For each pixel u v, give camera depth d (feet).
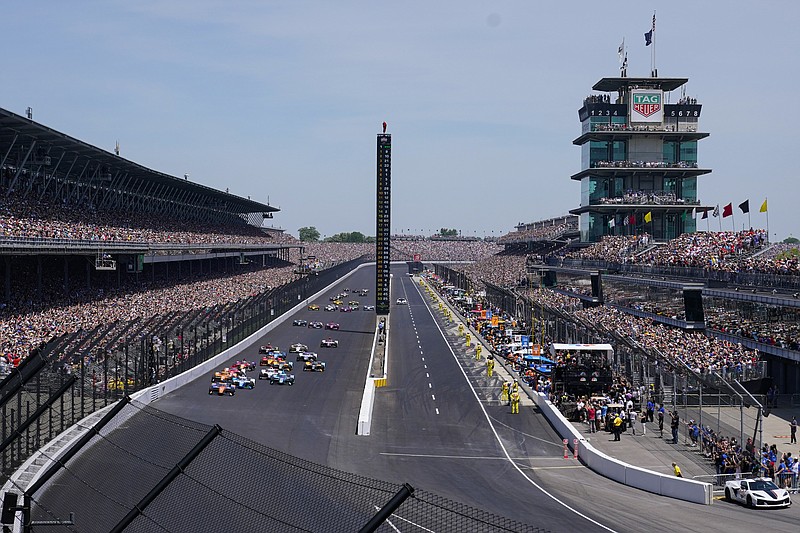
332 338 388.16
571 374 215.51
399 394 245.24
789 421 195.93
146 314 311.68
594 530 112.27
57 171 407.44
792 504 130.62
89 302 320.09
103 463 88.12
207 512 78.43
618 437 177.58
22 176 373.81
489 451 173.17
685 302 298.76
